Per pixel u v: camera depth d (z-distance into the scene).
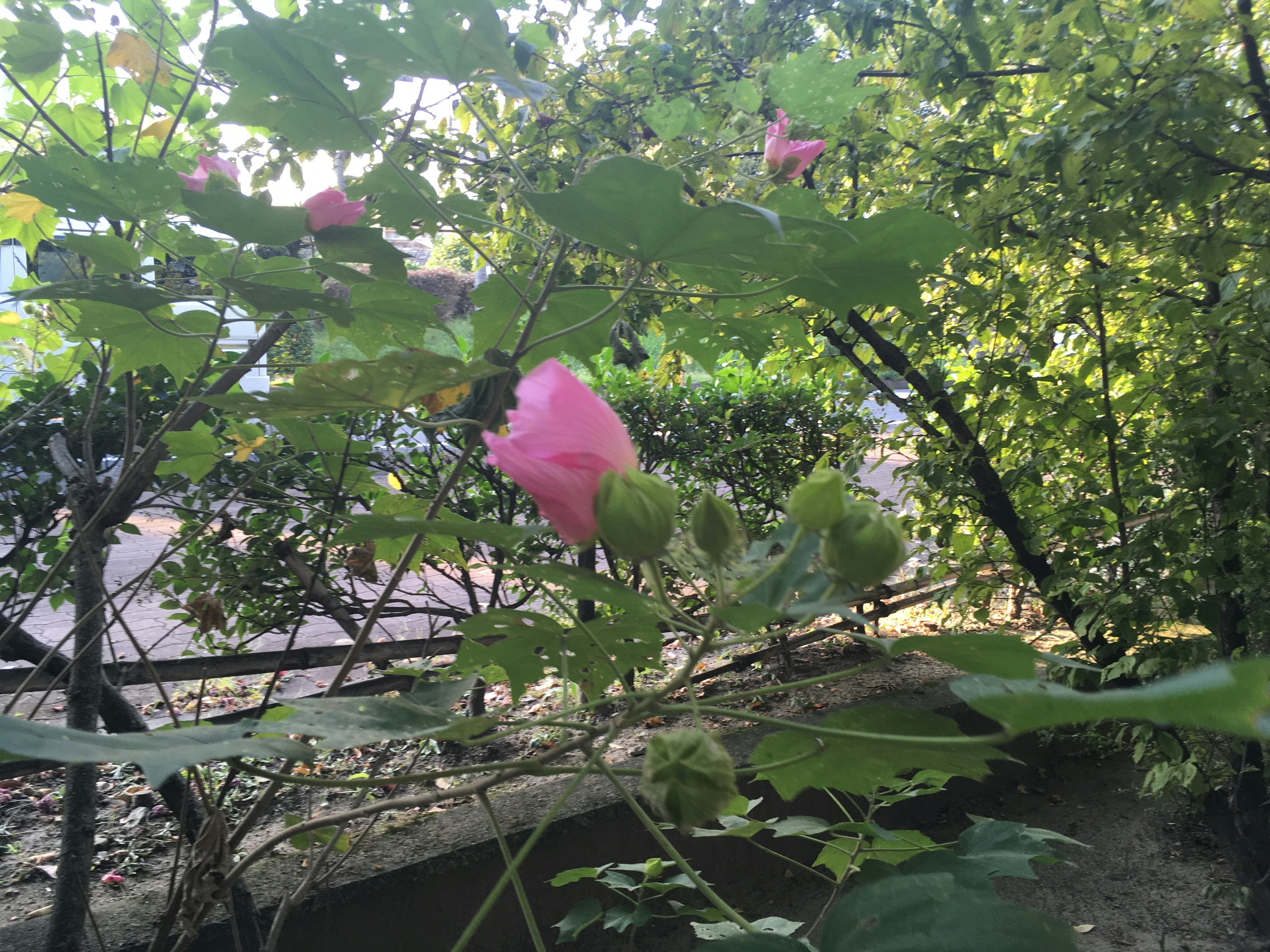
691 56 2.81
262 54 0.97
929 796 3.51
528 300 1.09
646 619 0.88
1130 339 3.08
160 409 2.86
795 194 0.95
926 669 4.12
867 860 1.00
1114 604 2.74
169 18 1.56
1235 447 2.44
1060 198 2.53
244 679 4.01
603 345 1.33
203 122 1.80
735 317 1.39
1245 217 2.38
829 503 0.60
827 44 3.04
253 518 2.97
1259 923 2.71
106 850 2.58
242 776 2.90
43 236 1.76
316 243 1.08
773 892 3.00
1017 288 2.75
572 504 0.62
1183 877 3.04
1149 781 2.94
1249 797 2.75
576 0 2.96
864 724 0.79
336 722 0.68
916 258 0.89
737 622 0.60
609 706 3.58
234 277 1.16
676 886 1.31
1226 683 0.36
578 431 0.62
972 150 2.79
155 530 6.82
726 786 0.61
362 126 1.05
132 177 1.13
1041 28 2.44
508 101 2.70
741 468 4.12
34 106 1.41
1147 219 2.62
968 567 3.49
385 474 3.48
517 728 0.69
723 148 1.37
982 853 1.02
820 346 3.68
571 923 1.33
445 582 5.26
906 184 3.01
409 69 0.94
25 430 2.62
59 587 2.69
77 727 1.47
